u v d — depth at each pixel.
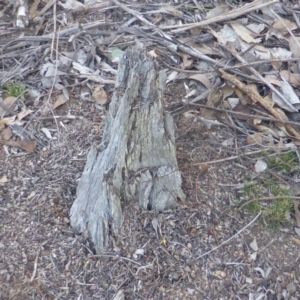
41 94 1.17
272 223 1.03
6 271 0.95
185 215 1.01
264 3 1.30
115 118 0.93
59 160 1.08
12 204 1.02
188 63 1.21
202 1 1.33
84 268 0.96
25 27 1.28
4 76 1.19
